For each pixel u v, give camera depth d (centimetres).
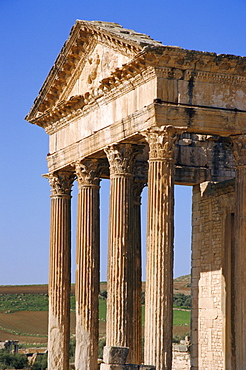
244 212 6166
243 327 6084
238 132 6203
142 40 6266
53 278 7775
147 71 6109
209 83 6159
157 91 6041
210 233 7550
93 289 7206
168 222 6012
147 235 6072
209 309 7488
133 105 6372
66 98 7462
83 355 7144
